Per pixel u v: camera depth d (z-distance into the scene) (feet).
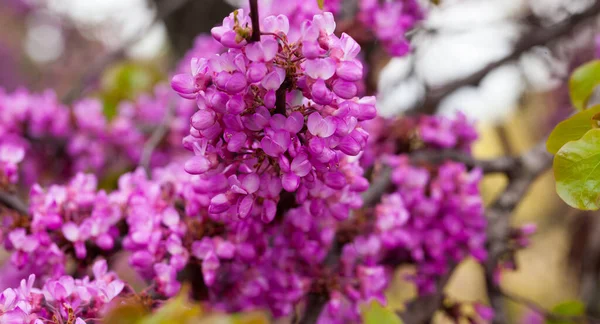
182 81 1.46
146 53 4.90
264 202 1.51
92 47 7.42
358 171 1.59
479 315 2.12
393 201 1.89
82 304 1.57
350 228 1.87
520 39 3.28
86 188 1.80
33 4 7.41
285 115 1.48
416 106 3.14
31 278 1.58
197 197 1.68
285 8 1.85
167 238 1.69
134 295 1.62
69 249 1.76
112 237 1.76
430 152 2.23
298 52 1.45
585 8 3.27
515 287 6.57
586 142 1.52
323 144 1.45
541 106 5.06
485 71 3.21
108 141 2.85
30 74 7.59
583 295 3.57
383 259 2.09
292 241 1.68
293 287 1.78
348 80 1.45
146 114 3.06
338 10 2.04
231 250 1.66
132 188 1.81
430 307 2.07
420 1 2.22
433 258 2.07
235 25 1.43
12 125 2.59
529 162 2.59
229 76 1.44
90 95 3.72
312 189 1.56
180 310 1.46
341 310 1.84
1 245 1.76
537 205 6.06
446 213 2.03
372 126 2.15
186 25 4.24
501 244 2.26
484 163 2.47
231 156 1.50
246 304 1.84
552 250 6.46
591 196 1.50
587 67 1.82
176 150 2.95
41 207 1.75
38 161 2.74
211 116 1.46
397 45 2.08
